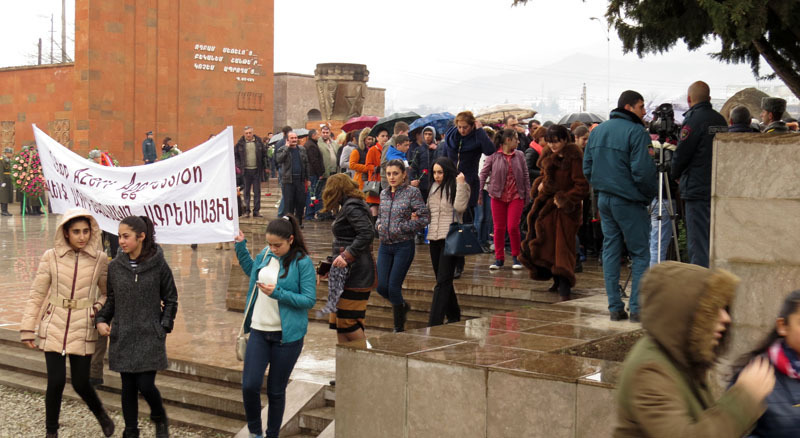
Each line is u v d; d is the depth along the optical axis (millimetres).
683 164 7199
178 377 8102
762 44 7605
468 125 9914
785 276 5215
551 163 8891
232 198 6961
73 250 6809
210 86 32531
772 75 8297
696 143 7105
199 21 32094
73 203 7898
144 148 27844
